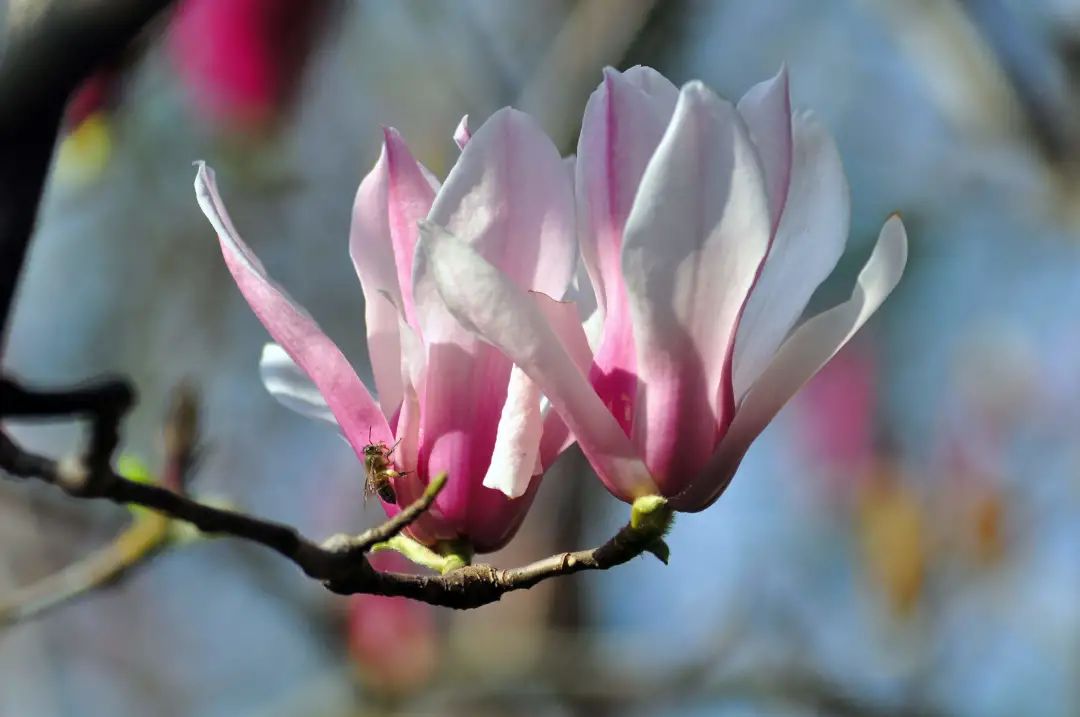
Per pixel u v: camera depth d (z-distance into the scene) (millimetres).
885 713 2150
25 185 970
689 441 1082
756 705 2154
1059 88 1919
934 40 1966
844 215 1104
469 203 1079
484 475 1099
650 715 2129
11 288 974
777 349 1100
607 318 1089
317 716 2027
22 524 2219
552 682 1997
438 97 2145
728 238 1068
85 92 1362
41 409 981
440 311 1094
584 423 1078
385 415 1103
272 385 1135
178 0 970
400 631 1999
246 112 1850
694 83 1062
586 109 1088
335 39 1997
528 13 2113
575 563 1084
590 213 1088
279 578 2070
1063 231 2205
